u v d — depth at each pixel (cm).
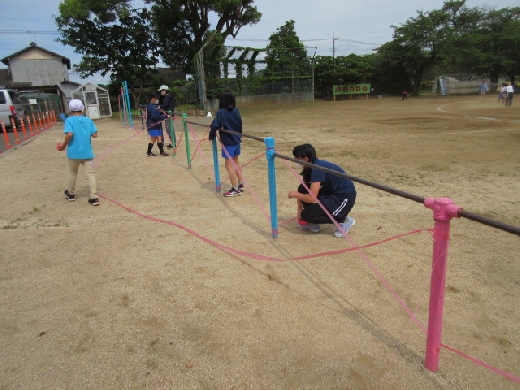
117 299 323
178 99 3005
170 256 401
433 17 4472
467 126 1500
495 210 527
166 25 3170
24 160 977
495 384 228
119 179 748
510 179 690
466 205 550
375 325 284
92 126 578
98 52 3095
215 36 3008
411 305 307
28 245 434
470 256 392
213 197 614
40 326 288
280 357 253
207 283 346
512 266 371
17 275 365
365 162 870
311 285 340
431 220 497
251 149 1104
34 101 2150
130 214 538
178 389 228
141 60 3198
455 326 281
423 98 4191
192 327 285
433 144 1096
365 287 335
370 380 233
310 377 236
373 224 484
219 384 231
